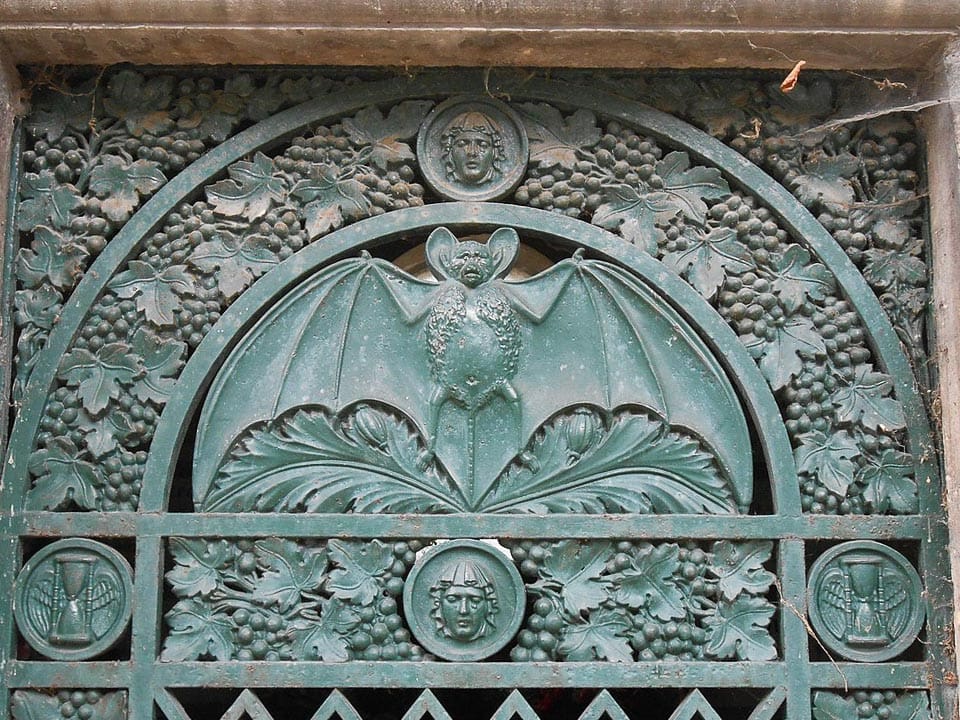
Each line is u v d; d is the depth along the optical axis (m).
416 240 2.11
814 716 1.85
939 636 1.87
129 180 2.00
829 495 1.91
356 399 1.95
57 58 2.00
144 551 1.87
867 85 2.05
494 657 1.96
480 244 1.99
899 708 1.86
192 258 1.97
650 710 2.21
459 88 2.04
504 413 1.96
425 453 1.93
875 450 1.94
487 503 1.92
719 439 1.94
